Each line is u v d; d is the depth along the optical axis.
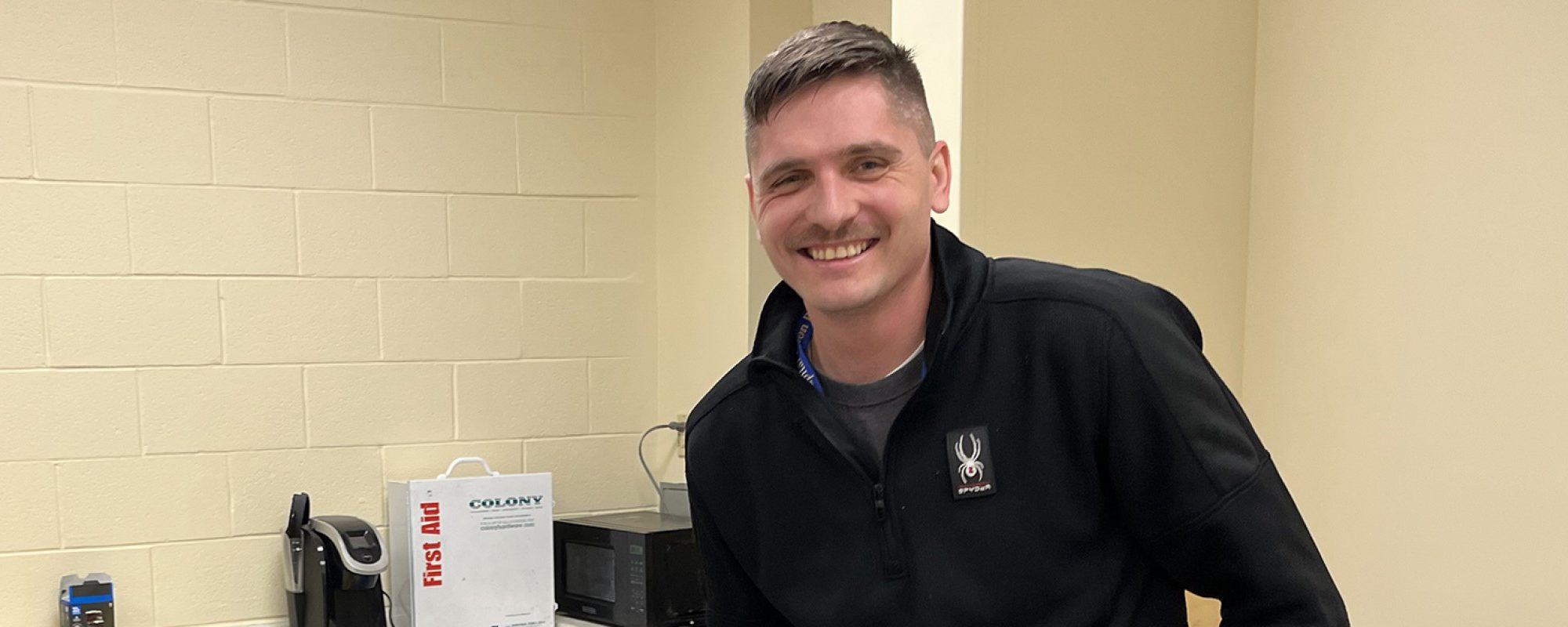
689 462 1.54
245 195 3.00
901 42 2.24
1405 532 2.07
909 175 1.22
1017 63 2.15
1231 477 1.20
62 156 2.82
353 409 3.12
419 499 2.94
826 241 1.21
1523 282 1.88
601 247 3.42
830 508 1.38
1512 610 1.91
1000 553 1.28
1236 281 2.37
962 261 1.34
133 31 2.88
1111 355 1.25
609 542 3.04
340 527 2.84
